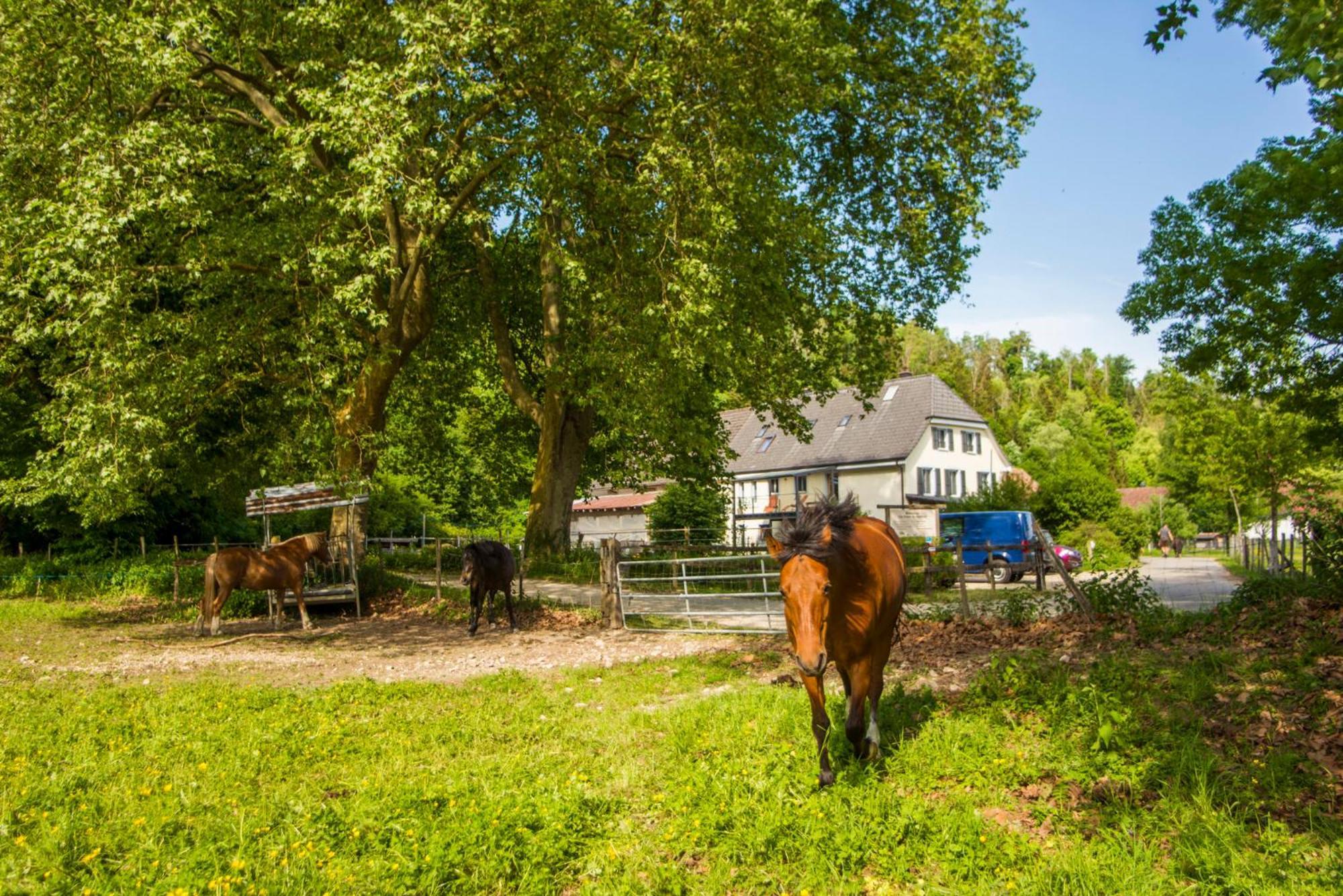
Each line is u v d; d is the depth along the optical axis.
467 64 16.59
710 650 14.51
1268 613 10.66
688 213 17.66
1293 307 12.21
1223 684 8.30
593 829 5.98
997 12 24.97
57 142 15.75
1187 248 13.31
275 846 5.64
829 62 19.34
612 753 8.06
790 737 7.97
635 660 13.95
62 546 29.08
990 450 62.47
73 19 15.62
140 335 16.28
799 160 24.95
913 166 25.70
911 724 8.08
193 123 18.16
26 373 23.19
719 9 16.81
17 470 26.17
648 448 31.80
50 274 14.98
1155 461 105.00
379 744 8.68
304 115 18.89
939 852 5.45
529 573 29.25
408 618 20.56
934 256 27.27
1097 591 13.40
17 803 6.45
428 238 18.53
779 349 23.66
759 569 24.97
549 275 24.66
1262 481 33.12
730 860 5.55
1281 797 6.01
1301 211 11.88
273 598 20.25
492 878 5.33
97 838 5.86
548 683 12.34
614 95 18.28
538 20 16.42
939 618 14.71
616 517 65.25
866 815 5.90
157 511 30.77
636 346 19.36
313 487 21.84
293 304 20.47
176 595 22.98
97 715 9.97
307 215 17.56
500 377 34.66
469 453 38.84
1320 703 7.41
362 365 21.22
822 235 21.47
